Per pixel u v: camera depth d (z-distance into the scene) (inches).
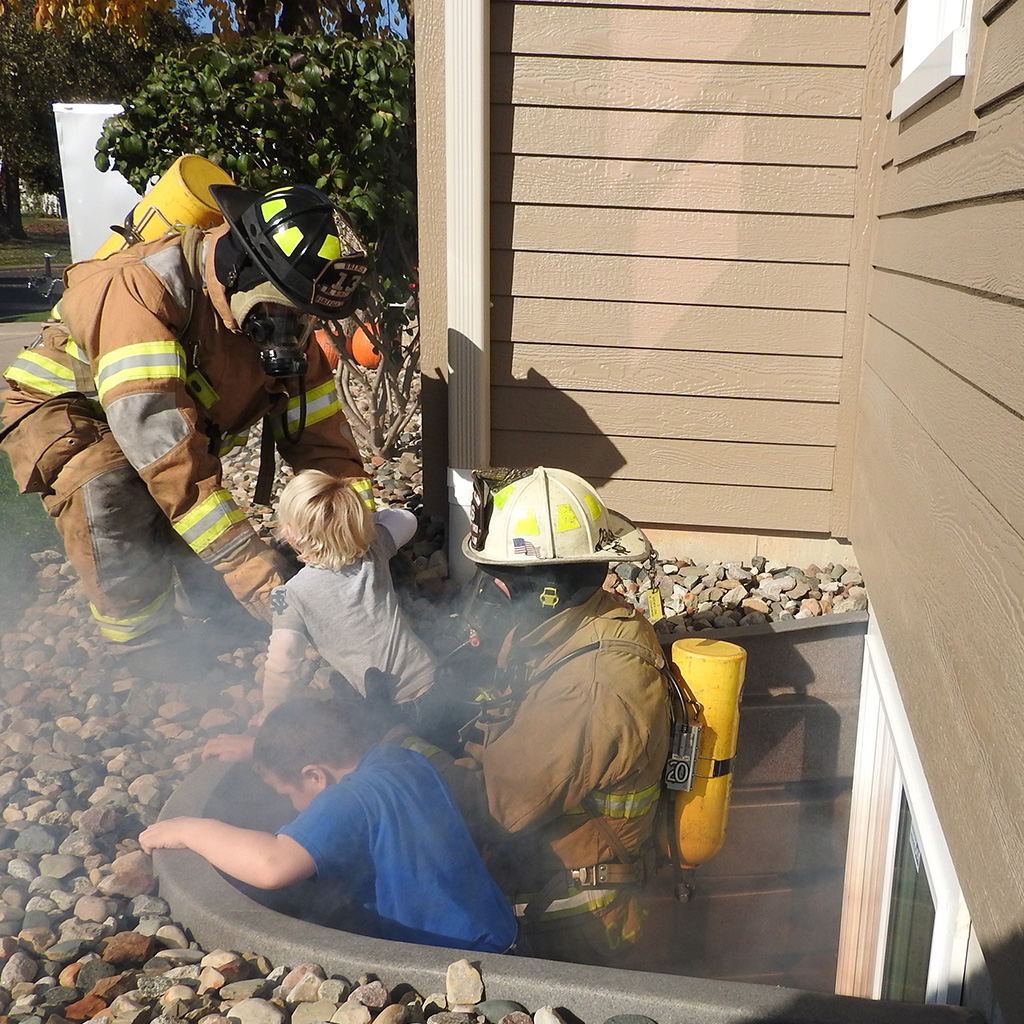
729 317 178.1
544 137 173.3
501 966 78.7
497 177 175.8
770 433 182.5
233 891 89.5
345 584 123.0
